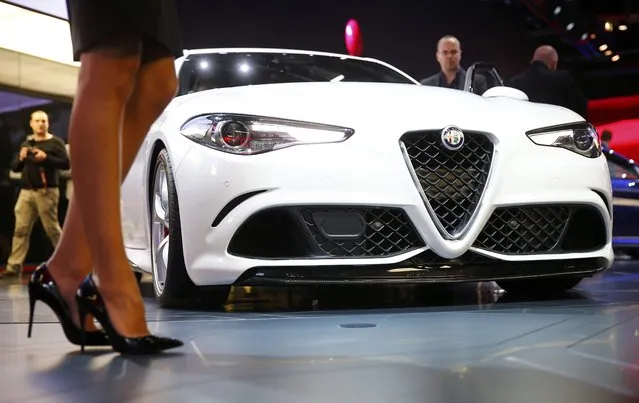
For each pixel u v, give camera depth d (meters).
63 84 7.59
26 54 7.27
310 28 7.71
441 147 2.23
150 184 2.62
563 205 2.38
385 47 8.20
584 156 2.45
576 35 12.14
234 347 1.52
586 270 2.43
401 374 1.21
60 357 1.41
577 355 1.37
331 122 2.20
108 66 1.42
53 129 7.59
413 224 2.19
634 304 2.25
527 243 2.34
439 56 4.95
